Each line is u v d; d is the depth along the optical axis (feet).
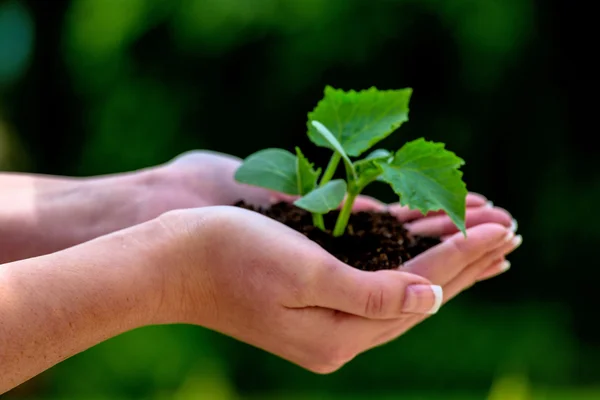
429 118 6.97
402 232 2.76
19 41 8.61
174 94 7.23
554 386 6.88
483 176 7.24
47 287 2.35
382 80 6.81
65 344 2.36
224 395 6.42
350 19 6.65
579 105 7.34
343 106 2.74
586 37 7.17
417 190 2.54
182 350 6.93
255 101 7.01
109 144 7.52
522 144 7.24
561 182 7.36
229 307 2.49
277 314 2.46
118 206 2.85
